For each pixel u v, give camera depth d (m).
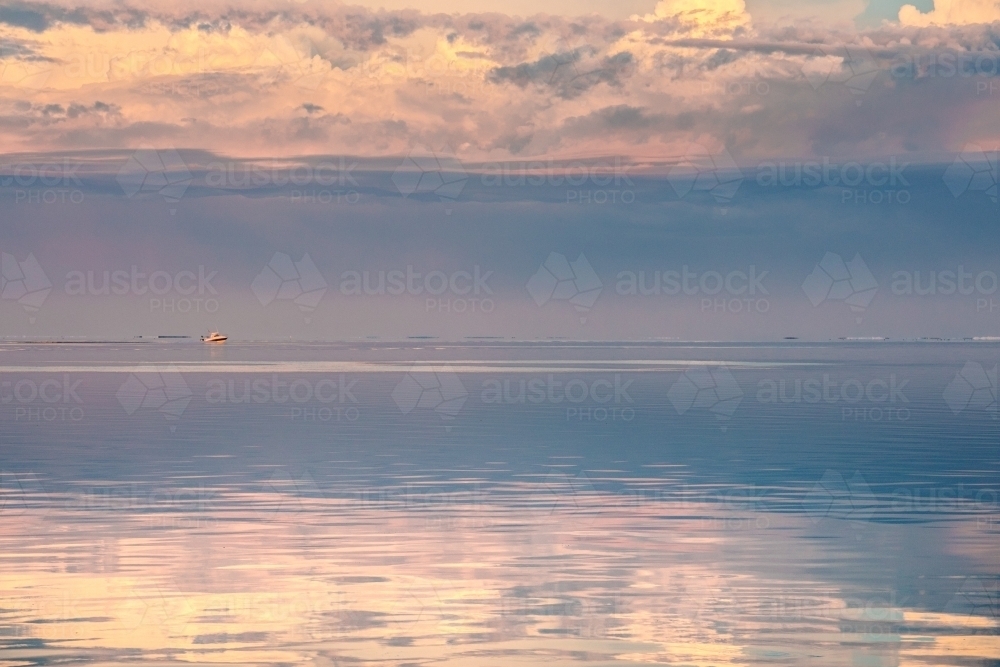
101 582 33.97
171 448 73.50
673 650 27.22
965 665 26.02
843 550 38.84
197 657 26.58
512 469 61.97
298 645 27.58
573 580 34.31
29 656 26.59
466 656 26.77
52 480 57.09
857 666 26.00
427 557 37.75
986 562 36.66
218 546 39.62
